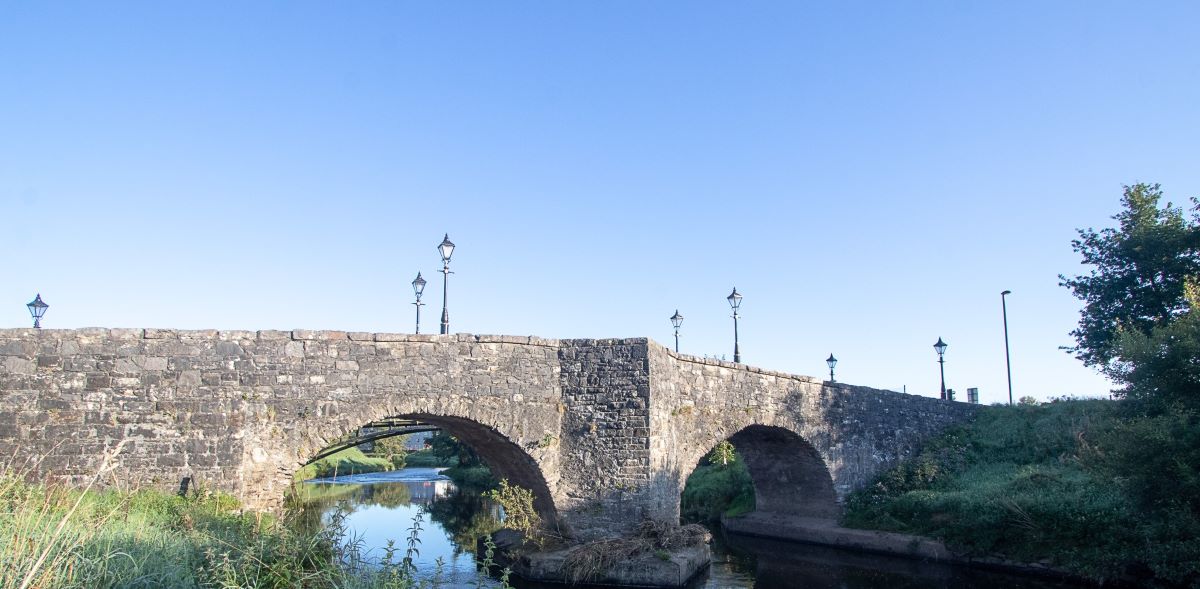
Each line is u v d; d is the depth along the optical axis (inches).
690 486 1317.7
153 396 541.6
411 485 1726.1
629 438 673.6
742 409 826.2
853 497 979.3
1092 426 765.9
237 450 548.1
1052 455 995.9
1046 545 743.7
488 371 653.9
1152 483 611.5
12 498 408.2
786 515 1035.9
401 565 391.5
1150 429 599.5
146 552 339.6
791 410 894.4
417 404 615.5
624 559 645.9
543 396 679.7
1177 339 631.8
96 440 526.6
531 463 671.1
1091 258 1186.6
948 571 796.6
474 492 1529.3
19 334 528.7
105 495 487.5
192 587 310.8
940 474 1019.3
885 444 1047.6
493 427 646.5
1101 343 1136.2
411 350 621.9
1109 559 665.6
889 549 884.0
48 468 515.2
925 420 1144.8
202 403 550.0
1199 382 621.3
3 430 514.0
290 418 569.6
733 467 1289.4
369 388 598.9
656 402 688.4
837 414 966.4
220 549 355.6
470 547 848.3
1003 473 971.3
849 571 803.4
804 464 978.1
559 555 652.1
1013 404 1266.0
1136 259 1117.1
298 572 343.3
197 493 529.0
